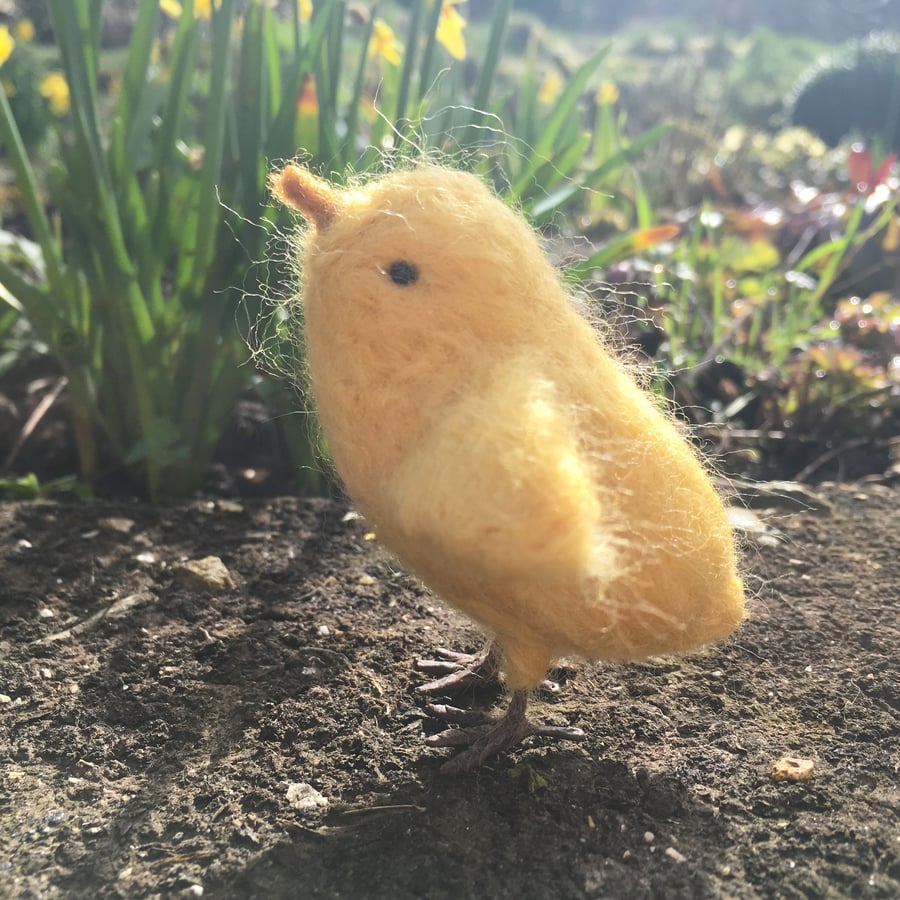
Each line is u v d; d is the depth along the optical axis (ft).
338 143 0.91
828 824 0.51
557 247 0.95
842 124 3.15
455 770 0.55
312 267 0.49
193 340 0.89
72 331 0.89
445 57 1.22
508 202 0.77
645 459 0.47
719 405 1.16
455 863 0.48
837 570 0.80
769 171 2.25
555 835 0.50
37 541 0.82
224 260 0.86
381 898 0.46
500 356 0.45
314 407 0.55
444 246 0.46
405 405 0.44
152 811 0.53
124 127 0.89
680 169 1.95
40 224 0.89
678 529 0.47
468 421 0.40
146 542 0.82
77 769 0.56
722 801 0.53
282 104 0.84
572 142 1.02
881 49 3.17
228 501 0.91
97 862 0.49
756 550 0.83
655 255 1.37
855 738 0.59
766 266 1.43
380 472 0.46
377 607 0.73
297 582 0.77
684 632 0.50
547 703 0.62
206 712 0.61
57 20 0.80
